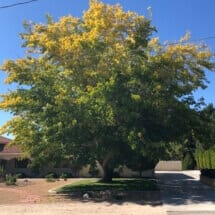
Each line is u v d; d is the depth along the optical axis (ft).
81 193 84.23
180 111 84.53
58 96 77.97
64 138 81.76
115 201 74.18
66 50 83.61
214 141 96.99
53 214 61.52
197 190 90.43
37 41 89.25
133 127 75.82
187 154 215.92
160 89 79.51
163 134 83.92
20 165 168.76
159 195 81.00
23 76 86.02
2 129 92.53
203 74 94.12
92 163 96.12
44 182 125.59
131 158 90.58
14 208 67.62
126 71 78.33
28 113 86.43
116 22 85.10
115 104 76.64
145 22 84.69
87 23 85.76
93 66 83.56
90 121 78.23
